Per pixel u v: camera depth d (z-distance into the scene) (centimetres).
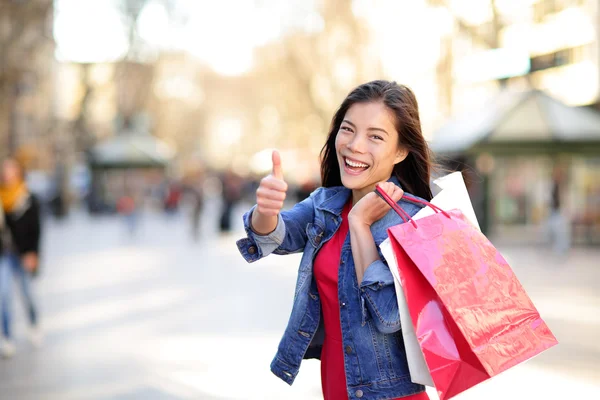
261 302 1405
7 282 991
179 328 1151
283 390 799
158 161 5209
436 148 2798
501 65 3062
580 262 2002
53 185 5412
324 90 4728
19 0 2928
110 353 984
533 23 3544
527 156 2644
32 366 920
